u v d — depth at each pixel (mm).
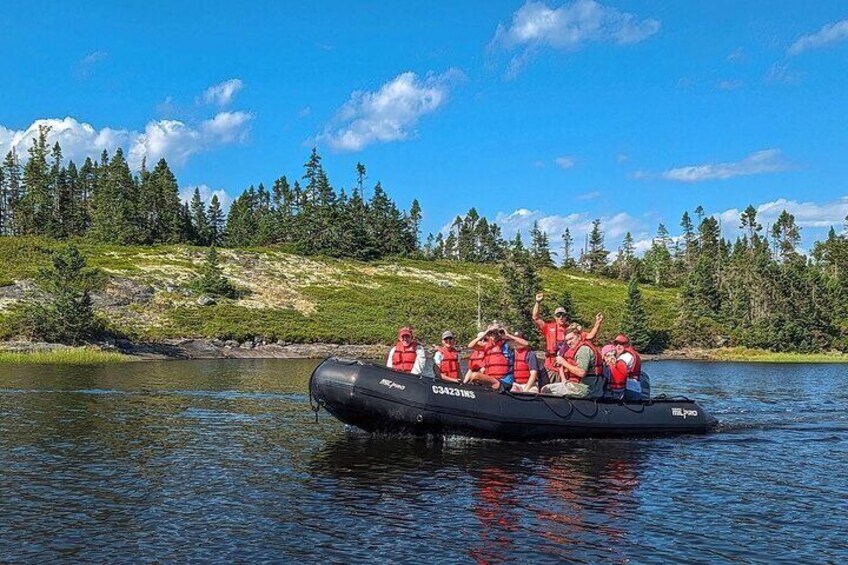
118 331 48938
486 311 67312
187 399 21109
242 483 10828
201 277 67375
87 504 9602
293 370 34625
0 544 8023
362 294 72750
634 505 9945
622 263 128750
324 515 9234
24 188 102375
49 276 50344
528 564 7660
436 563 7633
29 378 27203
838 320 80062
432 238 134500
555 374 15867
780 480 11539
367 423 14133
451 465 12164
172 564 7512
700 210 135500
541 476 11500
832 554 8094
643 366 50812
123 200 98000
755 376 39250
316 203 99125
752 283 82125
